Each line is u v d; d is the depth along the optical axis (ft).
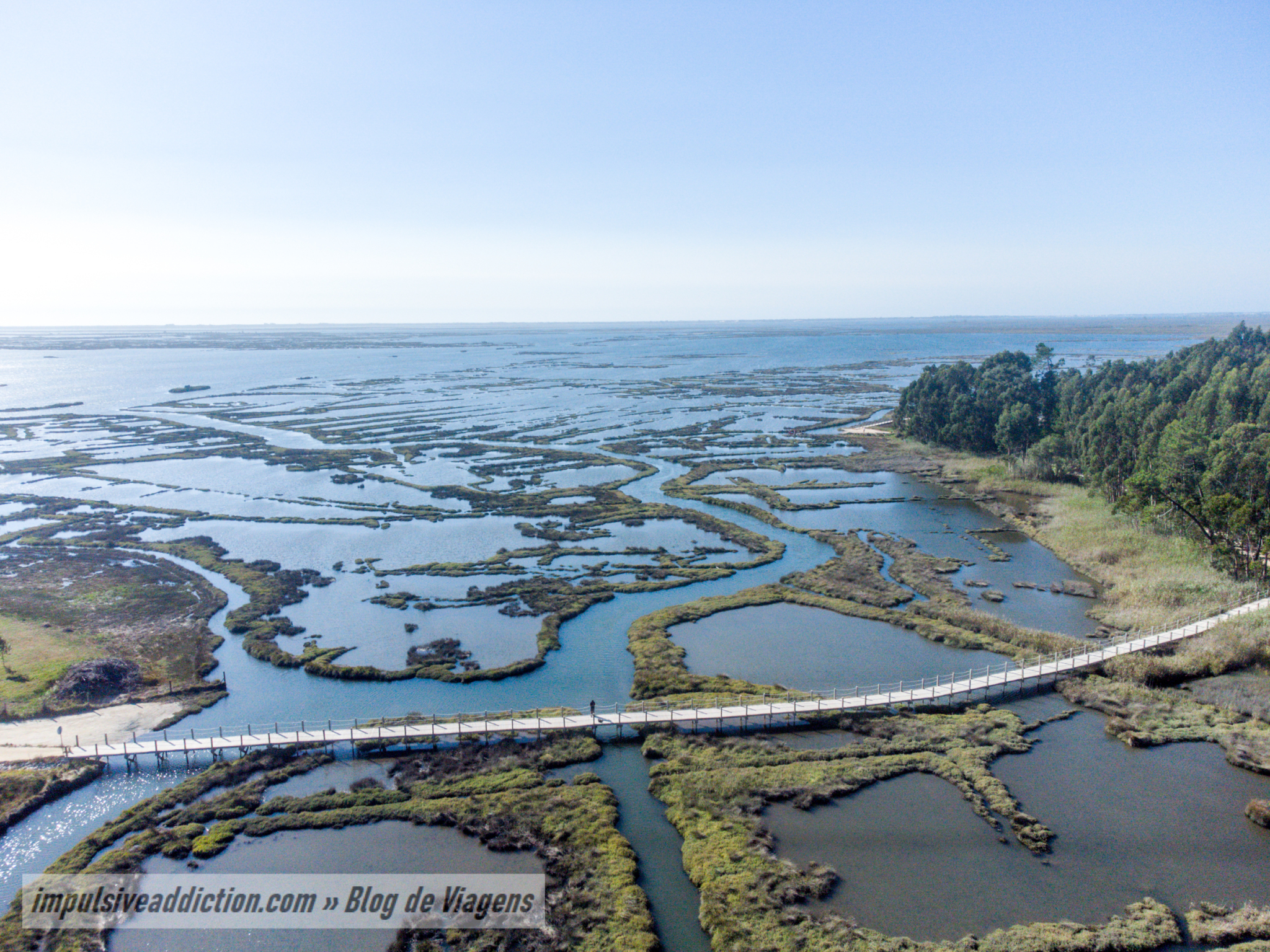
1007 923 138.82
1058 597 302.45
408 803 176.45
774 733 206.28
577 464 577.43
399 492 499.92
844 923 136.56
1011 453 507.71
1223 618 248.73
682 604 303.27
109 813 177.06
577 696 231.91
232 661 258.78
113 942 138.82
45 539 401.49
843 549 363.76
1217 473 300.81
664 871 155.22
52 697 227.81
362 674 245.04
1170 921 136.15
